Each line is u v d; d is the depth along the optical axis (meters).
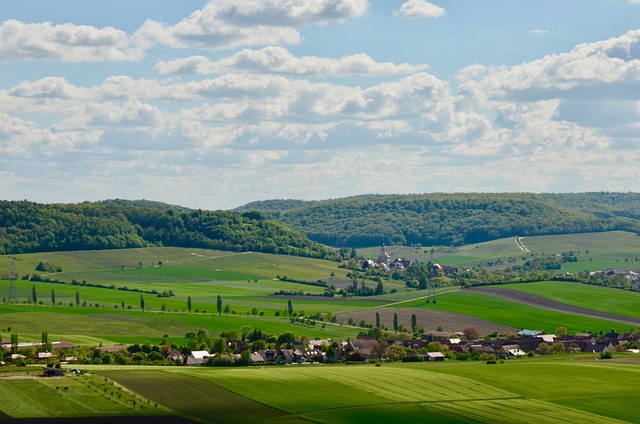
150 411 190.38
